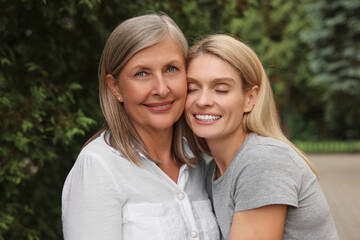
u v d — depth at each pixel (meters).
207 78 1.85
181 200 1.81
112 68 1.75
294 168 1.72
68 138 3.06
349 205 7.93
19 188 3.27
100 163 1.65
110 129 1.76
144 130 1.85
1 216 2.97
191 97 1.90
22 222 3.28
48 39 3.31
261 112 1.93
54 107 3.09
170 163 1.96
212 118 1.89
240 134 1.95
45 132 3.24
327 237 1.85
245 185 1.72
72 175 1.68
